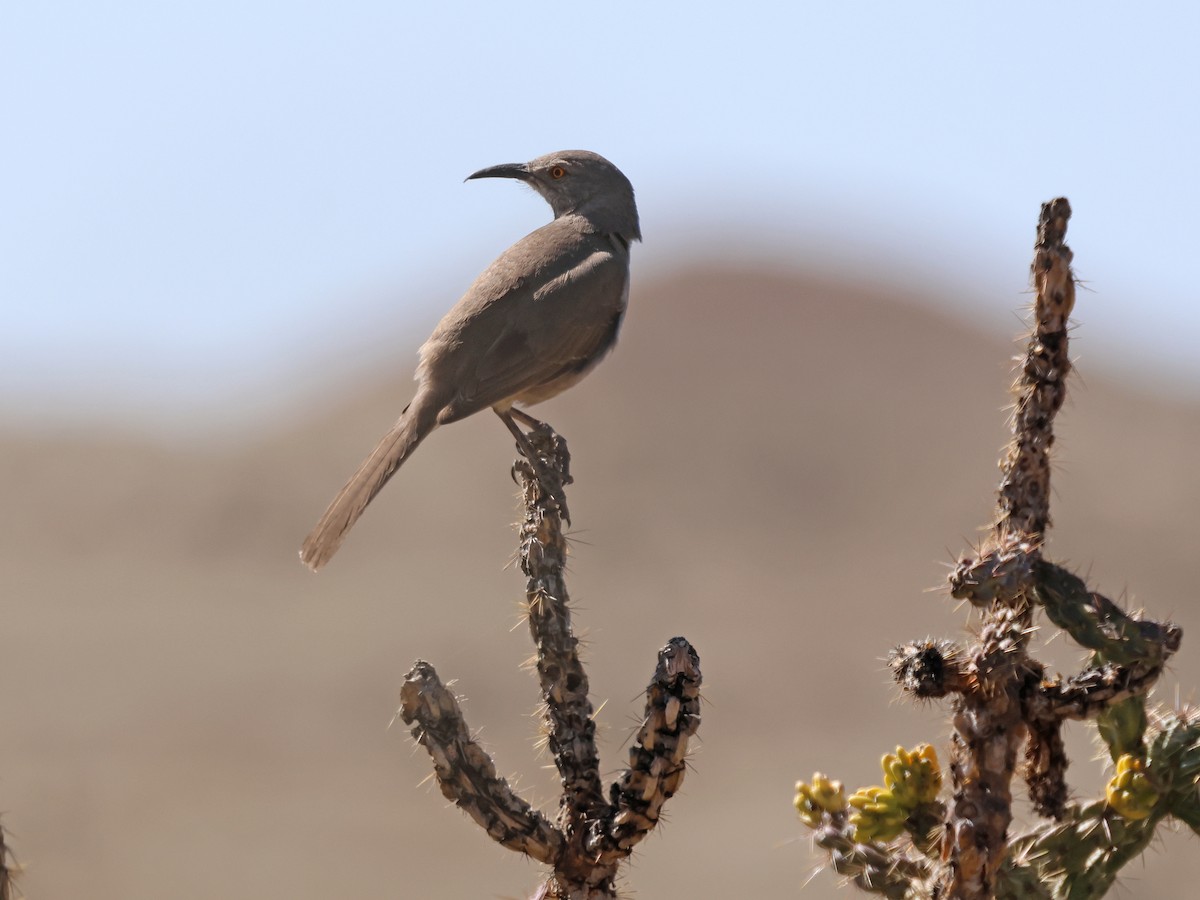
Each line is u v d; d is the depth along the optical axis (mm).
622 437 51688
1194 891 16797
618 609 38969
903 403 57031
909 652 4938
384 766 26250
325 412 57656
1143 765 5227
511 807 5152
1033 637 4930
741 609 39281
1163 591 40969
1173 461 52344
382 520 46188
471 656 33000
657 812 5012
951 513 48375
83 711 29531
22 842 22062
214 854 21859
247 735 27953
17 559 43750
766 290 64688
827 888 19656
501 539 44625
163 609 38719
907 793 5457
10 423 57312
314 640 35250
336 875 21016
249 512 47594
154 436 56844
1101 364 64875
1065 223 5086
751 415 53969
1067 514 46500
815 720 29875
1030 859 5250
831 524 47062
